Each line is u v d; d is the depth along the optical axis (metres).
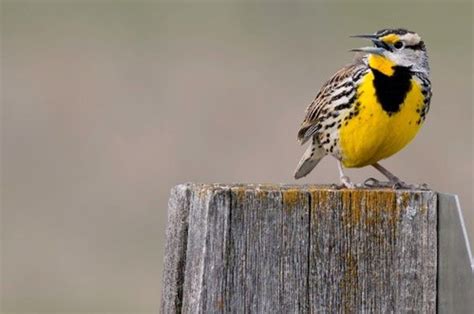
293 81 16.55
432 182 14.33
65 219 14.50
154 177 14.99
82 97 16.77
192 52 17.80
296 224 5.70
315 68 16.92
